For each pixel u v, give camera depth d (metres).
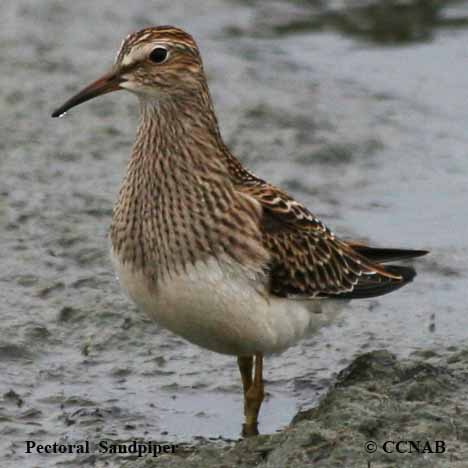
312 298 12.71
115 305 15.01
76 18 24.50
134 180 12.22
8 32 23.48
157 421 13.02
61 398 13.41
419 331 14.80
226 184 12.17
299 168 19.25
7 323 14.64
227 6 25.92
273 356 14.20
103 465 12.17
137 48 12.20
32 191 17.88
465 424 11.94
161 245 11.97
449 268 16.34
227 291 11.98
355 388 12.57
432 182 19.06
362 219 17.86
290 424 12.41
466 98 22.12
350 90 22.23
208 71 22.56
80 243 16.45
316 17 25.69
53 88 21.23
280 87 22.08
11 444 12.54
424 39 24.67
